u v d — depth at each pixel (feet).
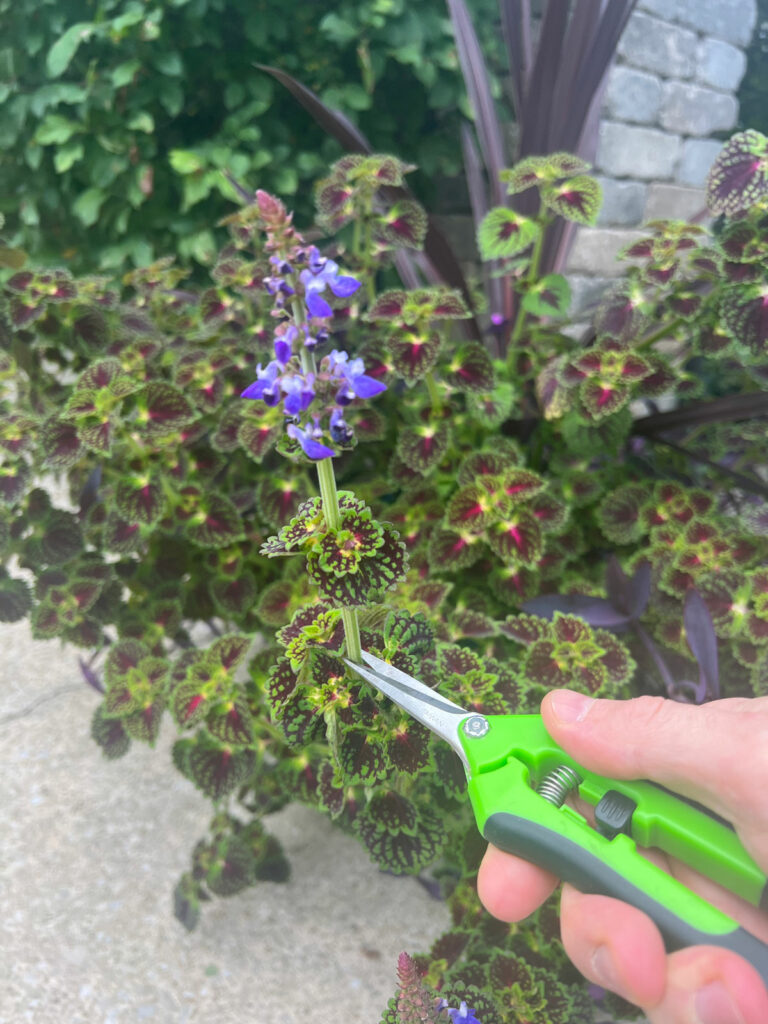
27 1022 1.45
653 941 0.74
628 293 1.64
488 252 1.73
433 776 1.16
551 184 1.67
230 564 1.73
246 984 1.51
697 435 2.08
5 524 1.56
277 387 0.68
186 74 3.71
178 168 3.35
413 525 1.70
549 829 0.83
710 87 3.67
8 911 1.64
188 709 1.34
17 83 3.73
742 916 0.84
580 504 1.76
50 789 1.94
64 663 2.39
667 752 0.83
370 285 1.87
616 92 3.19
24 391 1.77
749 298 1.47
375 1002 1.48
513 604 1.60
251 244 2.23
